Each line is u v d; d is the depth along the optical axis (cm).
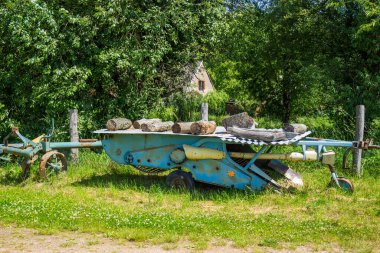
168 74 1817
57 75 1517
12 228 789
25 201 977
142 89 1717
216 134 1079
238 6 2139
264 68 2145
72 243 707
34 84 1554
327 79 1800
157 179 1252
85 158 1444
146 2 1716
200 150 1064
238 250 678
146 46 1630
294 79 2052
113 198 1057
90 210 895
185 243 709
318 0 1947
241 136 1048
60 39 1547
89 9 1617
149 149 1156
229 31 1967
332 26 1884
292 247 686
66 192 1109
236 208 951
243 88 2238
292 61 2062
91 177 1275
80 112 1577
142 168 1212
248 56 2127
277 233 752
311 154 1066
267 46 2072
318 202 961
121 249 682
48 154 1222
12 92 1588
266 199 998
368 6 1672
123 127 1210
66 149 1362
